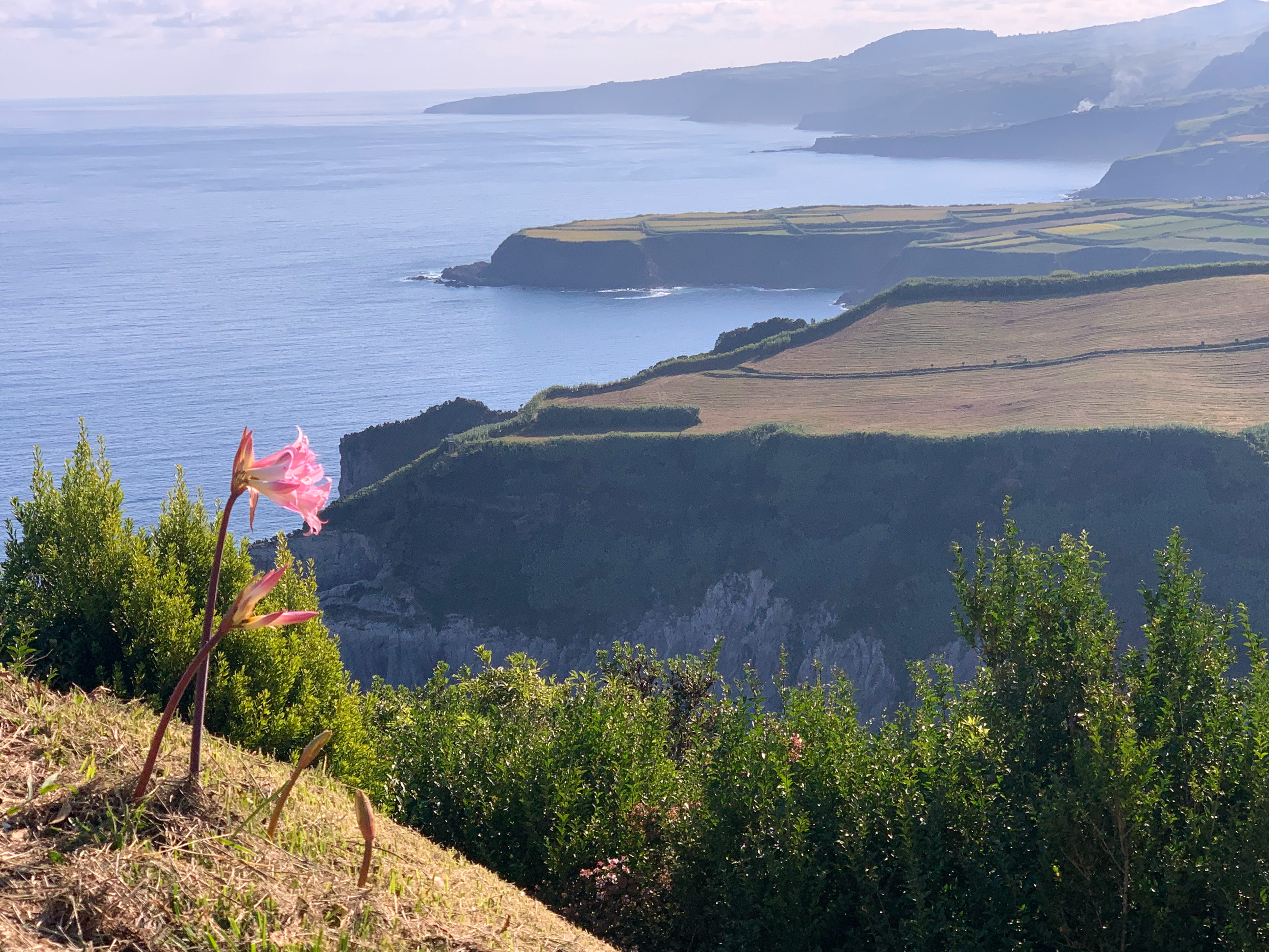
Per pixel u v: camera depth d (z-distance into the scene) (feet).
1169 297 579.89
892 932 32.50
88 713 23.40
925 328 591.78
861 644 386.32
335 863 20.79
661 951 36.17
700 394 513.86
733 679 400.06
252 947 16.03
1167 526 360.89
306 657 42.16
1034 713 37.22
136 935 15.65
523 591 411.34
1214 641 36.22
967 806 34.78
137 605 38.32
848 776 36.24
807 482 405.18
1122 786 30.14
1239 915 28.84
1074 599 37.96
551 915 27.96
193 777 20.31
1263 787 30.14
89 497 42.16
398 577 416.26
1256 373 450.71
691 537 412.16
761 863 35.01
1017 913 32.17
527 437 442.91
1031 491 380.58
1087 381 468.34
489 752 43.93
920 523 391.45
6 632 36.45
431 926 19.36
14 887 15.81
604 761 42.16
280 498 17.90
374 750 44.32
